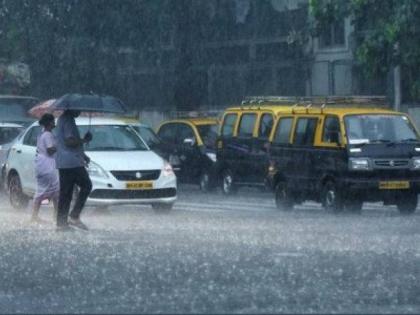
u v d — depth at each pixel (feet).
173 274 68.95
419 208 127.13
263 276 67.67
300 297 59.62
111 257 77.97
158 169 115.55
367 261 74.69
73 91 191.31
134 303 58.23
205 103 199.52
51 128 104.22
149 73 196.65
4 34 193.16
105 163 113.91
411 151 113.50
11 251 82.23
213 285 64.18
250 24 199.21
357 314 54.39
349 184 111.96
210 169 156.04
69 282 66.64
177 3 187.62
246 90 200.34
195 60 194.18
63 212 95.25
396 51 154.40
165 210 117.39
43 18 190.80
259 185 142.31
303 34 168.25
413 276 67.62
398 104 176.24
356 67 186.39
